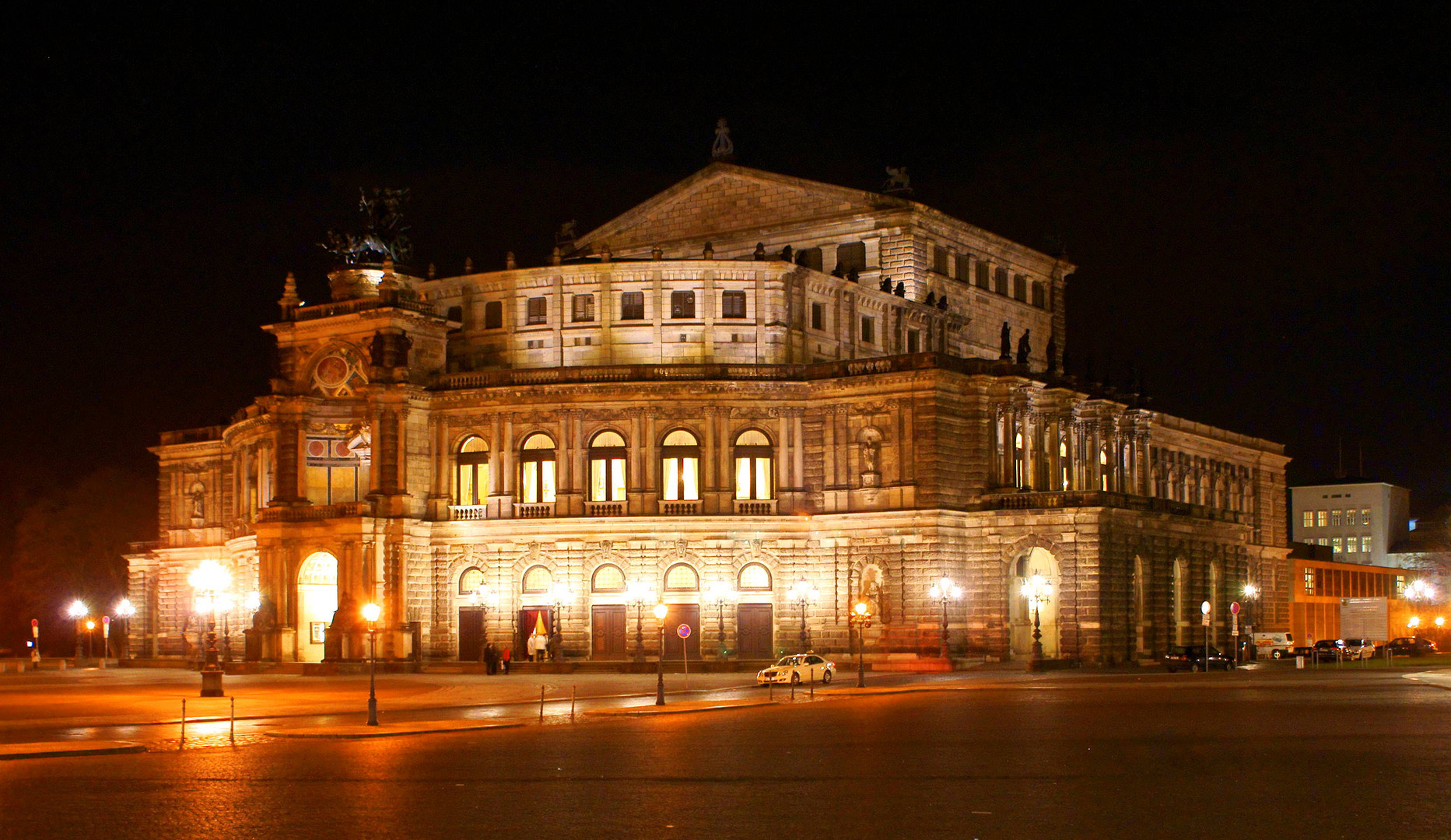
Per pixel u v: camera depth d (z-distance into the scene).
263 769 45.38
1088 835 31.42
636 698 81.25
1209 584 138.62
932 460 116.38
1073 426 131.38
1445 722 57.56
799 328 126.38
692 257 135.88
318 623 126.38
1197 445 161.50
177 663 143.88
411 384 123.06
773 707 72.06
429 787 40.28
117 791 40.31
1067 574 115.81
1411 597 190.25
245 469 139.12
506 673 113.94
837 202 137.75
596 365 125.56
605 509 120.50
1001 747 49.06
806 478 120.50
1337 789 37.66
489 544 122.69
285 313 129.25
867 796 37.53
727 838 31.56
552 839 31.67
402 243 130.50
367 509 120.50
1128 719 60.16
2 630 190.75
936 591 114.19
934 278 137.62
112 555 187.62
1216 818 33.41
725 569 119.44
